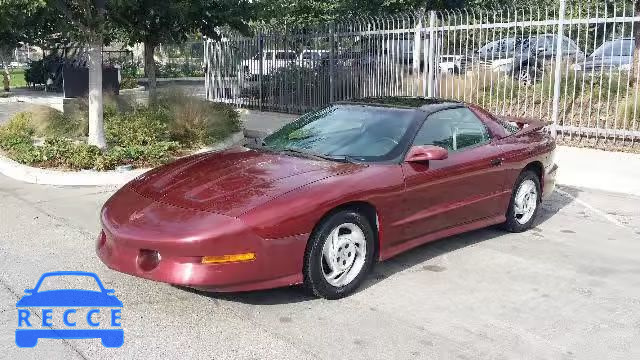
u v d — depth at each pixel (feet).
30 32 62.39
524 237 20.07
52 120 37.40
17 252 17.70
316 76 52.49
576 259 17.94
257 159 16.60
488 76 41.32
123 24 37.45
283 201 13.71
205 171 15.94
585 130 35.86
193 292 14.99
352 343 12.56
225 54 61.62
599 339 12.97
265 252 13.32
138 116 36.70
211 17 40.65
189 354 11.99
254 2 43.21
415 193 16.22
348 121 18.20
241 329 13.09
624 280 16.34
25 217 21.42
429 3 63.57
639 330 13.43
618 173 29.68
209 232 12.93
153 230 13.32
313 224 13.84
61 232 19.67
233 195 14.12
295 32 54.03
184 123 35.37
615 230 21.07
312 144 17.53
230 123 40.11
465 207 17.98
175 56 121.39
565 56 40.83
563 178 28.91
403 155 16.40
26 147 31.17
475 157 18.13
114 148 31.22
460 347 12.49
